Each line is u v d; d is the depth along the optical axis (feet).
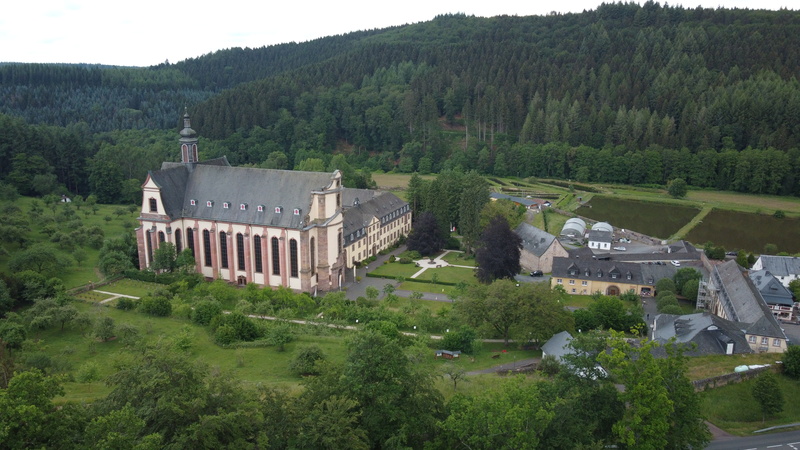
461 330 340.18
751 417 267.59
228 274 470.39
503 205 593.83
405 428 189.16
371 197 594.65
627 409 216.74
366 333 223.10
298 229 437.17
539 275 509.76
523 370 306.96
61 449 155.12
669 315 364.99
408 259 543.39
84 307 389.19
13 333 303.89
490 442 185.68
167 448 159.02
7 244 483.10
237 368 301.84
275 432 181.47
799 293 434.71
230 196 464.24
